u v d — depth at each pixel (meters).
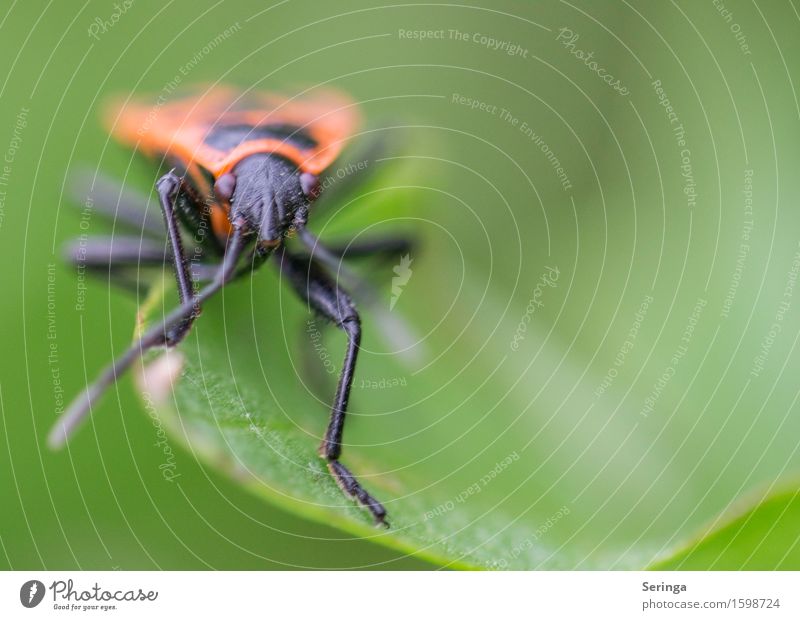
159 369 0.06
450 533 0.06
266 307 0.06
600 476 0.06
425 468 0.06
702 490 0.06
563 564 0.06
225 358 0.06
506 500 0.06
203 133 0.06
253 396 0.06
